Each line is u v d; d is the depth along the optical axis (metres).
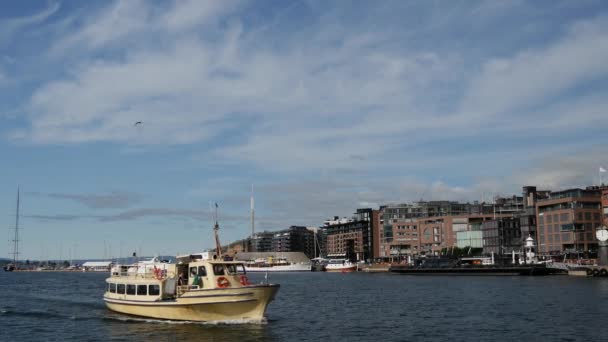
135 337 53.56
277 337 54.25
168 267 63.88
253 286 58.22
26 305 87.25
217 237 65.44
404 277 199.75
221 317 59.19
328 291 122.06
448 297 99.38
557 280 147.50
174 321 61.16
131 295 65.75
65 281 187.62
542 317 68.06
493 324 63.19
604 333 56.22
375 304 88.38
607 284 125.50
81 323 65.06
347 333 57.78
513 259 194.75
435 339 54.31
